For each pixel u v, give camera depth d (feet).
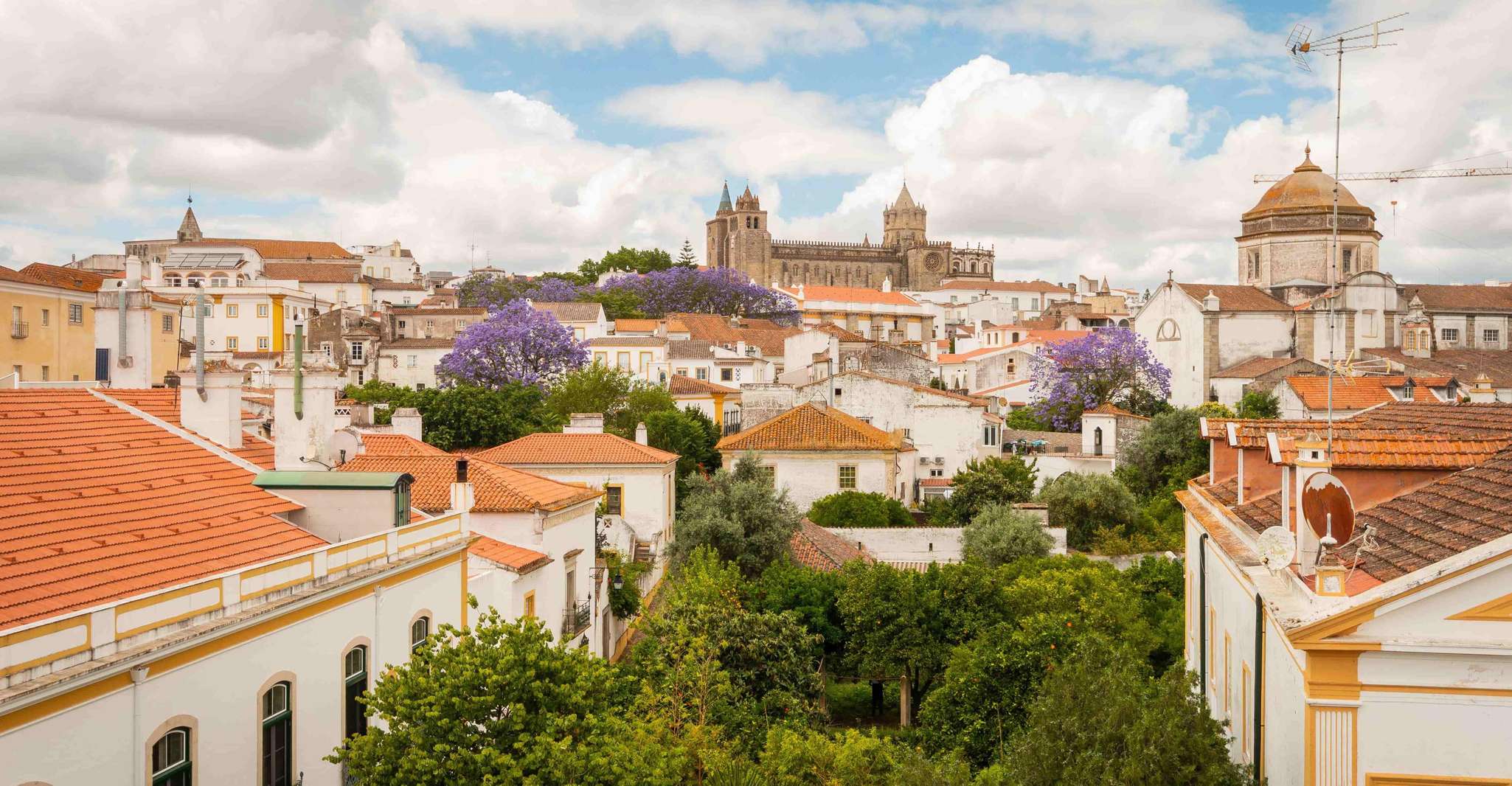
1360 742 44.86
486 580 95.14
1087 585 122.31
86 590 56.80
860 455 200.13
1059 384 309.22
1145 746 49.44
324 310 430.20
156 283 381.81
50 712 48.03
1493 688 43.88
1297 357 339.57
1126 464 241.55
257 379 277.23
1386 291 339.16
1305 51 64.08
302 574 66.85
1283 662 50.85
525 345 332.60
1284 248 366.22
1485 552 43.55
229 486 79.05
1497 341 366.02
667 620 112.27
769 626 110.11
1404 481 60.39
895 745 99.50
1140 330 352.90
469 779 58.85
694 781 81.41
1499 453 58.95
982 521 175.83
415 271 642.22
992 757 94.68
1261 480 75.41
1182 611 125.18
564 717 61.57
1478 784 44.11
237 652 60.29
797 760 84.69
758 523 159.63
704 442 256.11
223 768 59.26
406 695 61.00
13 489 64.08
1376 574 49.78
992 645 105.29
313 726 67.51
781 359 426.51
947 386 407.85
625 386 288.71
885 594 120.88
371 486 80.94
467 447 229.04
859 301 588.91
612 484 168.76
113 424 79.25
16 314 222.89
